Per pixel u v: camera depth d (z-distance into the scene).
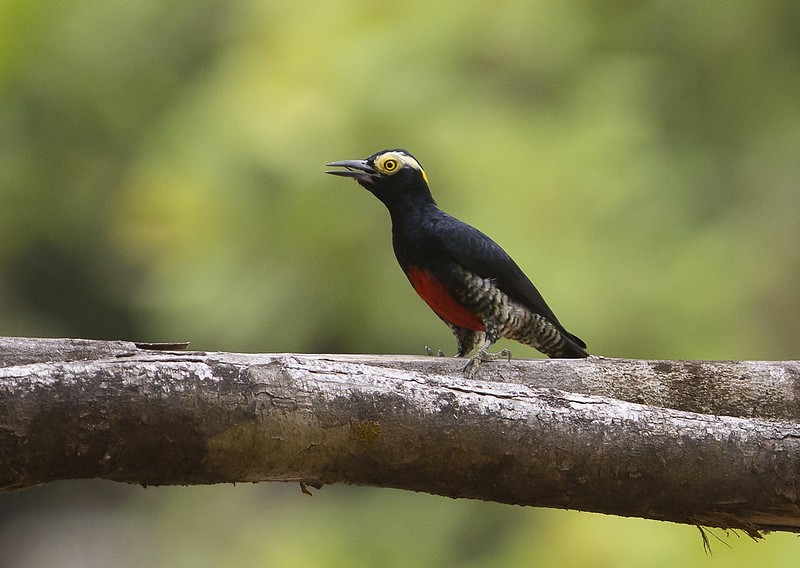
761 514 5.14
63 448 4.48
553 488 5.04
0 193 18.98
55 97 18.61
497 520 15.23
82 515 24.28
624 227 13.72
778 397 6.20
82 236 19.98
